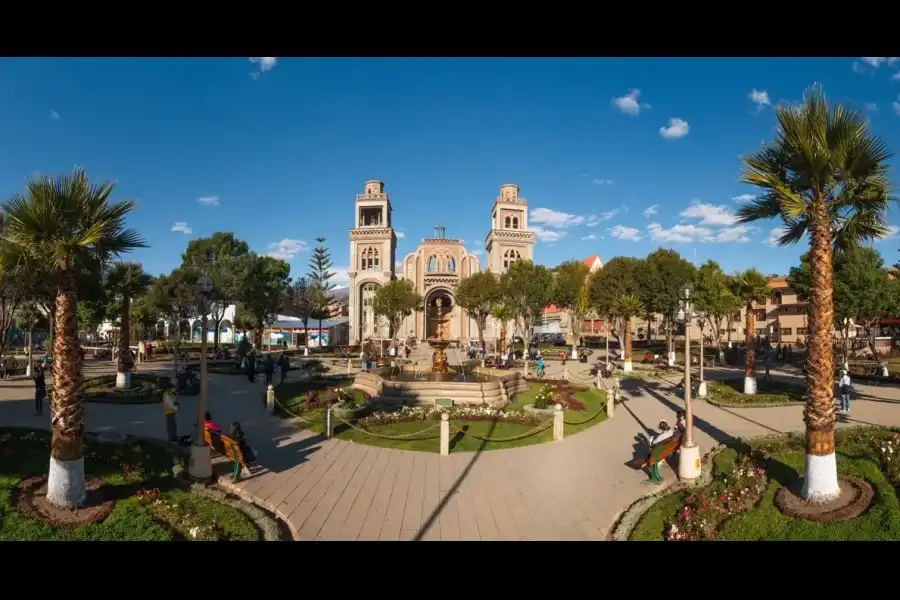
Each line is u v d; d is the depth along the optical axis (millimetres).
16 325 35750
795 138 9148
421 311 62531
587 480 10578
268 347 54750
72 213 8398
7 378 23641
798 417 17125
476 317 44875
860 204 9594
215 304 36438
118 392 19547
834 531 7750
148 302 38906
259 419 16219
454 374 24828
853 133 8797
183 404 18516
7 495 8117
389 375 23938
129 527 7625
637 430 15438
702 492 9523
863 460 10469
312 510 8758
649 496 9680
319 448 12859
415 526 8125
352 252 64875
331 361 38344
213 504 8828
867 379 25531
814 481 8812
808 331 9188
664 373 30672
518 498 9477
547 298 35969
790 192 9469
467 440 13773
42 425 13430
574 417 17281
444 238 64812
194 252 49188
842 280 27406
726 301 35188
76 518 7711
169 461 10906
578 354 44625
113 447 11359
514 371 24859
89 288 18828
